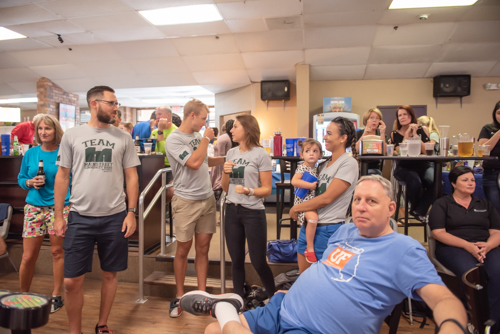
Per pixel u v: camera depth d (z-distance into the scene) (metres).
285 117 7.83
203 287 2.74
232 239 2.48
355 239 1.44
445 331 0.97
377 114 3.41
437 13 5.33
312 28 5.87
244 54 6.81
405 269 1.22
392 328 1.84
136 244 3.42
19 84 8.87
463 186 2.46
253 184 2.45
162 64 7.40
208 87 8.48
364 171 2.43
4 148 3.76
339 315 1.30
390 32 5.92
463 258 2.32
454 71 7.03
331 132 2.16
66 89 8.88
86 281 3.36
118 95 9.82
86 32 6.22
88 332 2.39
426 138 3.23
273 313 1.47
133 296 3.00
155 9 5.31
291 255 2.97
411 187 3.18
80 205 2.17
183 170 2.63
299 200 2.32
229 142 4.57
